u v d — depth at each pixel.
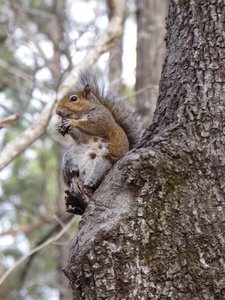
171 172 7.75
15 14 21.41
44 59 18.69
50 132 18.94
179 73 8.46
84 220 7.75
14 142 13.70
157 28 16.84
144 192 7.65
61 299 19.83
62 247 20.11
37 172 25.05
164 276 7.36
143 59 16.62
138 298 7.29
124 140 9.66
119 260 7.41
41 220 19.97
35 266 23.52
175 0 8.89
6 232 19.33
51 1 27.48
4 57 22.53
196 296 7.31
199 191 7.70
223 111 8.06
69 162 9.62
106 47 15.86
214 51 8.34
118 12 16.91
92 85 10.79
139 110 16.05
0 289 22.16
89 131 9.55
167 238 7.50
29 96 16.27
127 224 7.54
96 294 7.36
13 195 23.70
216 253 7.46
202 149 7.89
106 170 9.35
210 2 8.54
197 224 7.56
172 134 8.02
